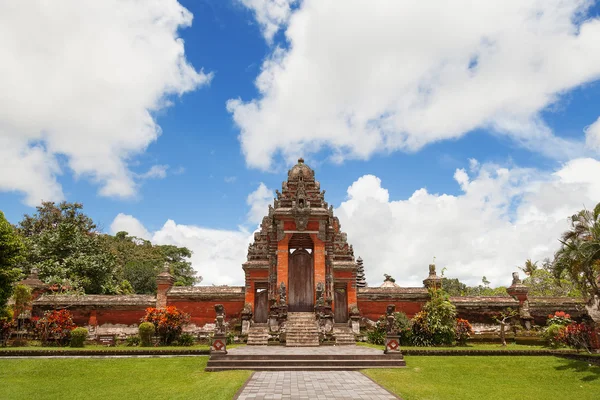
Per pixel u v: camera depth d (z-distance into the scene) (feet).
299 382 55.42
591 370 61.00
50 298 104.06
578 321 103.24
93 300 104.47
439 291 99.66
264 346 89.25
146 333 90.33
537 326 103.55
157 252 243.60
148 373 63.52
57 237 142.10
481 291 200.34
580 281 67.97
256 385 53.52
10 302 96.22
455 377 61.26
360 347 85.92
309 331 93.35
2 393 53.98
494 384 57.82
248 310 102.22
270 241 108.78
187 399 48.78
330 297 105.19
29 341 91.25
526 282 155.84
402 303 108.78
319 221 108.17
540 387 56.39
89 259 139.95
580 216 66.44
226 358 67.97
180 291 107.34
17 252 87.92
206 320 106.73
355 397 47.01
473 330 100.12
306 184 117.08
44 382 59.41
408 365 67.62
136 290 197.57
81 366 67.15
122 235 256.93
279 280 104.42
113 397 51.29
